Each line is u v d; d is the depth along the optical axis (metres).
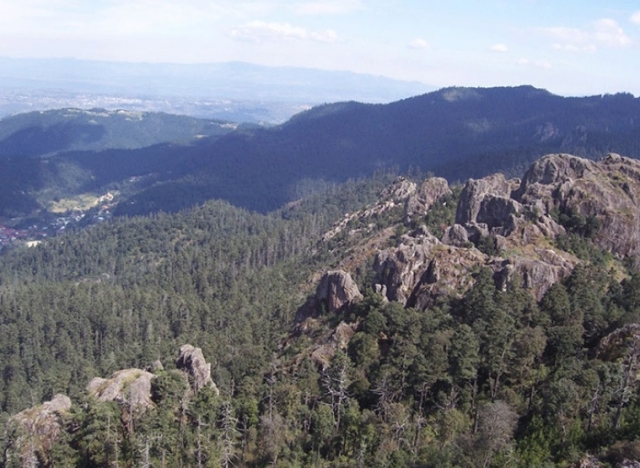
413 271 116.31
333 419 83.75
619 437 63.44
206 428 82.56
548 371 84.25
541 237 125.75
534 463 62.66
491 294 98.00
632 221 132.00
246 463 81.12
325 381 92.12
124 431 81.50
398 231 189.62
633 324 83.88
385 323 101.31
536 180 151.50
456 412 76.56
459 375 81.44
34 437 80.94
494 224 141.50
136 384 87.12
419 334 92.69
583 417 68.44
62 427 81.75
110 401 82.31
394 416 77.38
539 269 107.38
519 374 83.75
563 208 137.12
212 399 85.38
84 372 158.00
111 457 76.81
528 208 136.00
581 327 89.50
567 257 118.94
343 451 80.38
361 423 79.62
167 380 87.62
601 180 142.88
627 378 67.50
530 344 83.94
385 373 84.19
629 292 102.50
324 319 116.62
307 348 107.81
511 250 119.94
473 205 148.25
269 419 84.06
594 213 134.38
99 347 192.75
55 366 173.12
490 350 83.56
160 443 76.88
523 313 97.69
